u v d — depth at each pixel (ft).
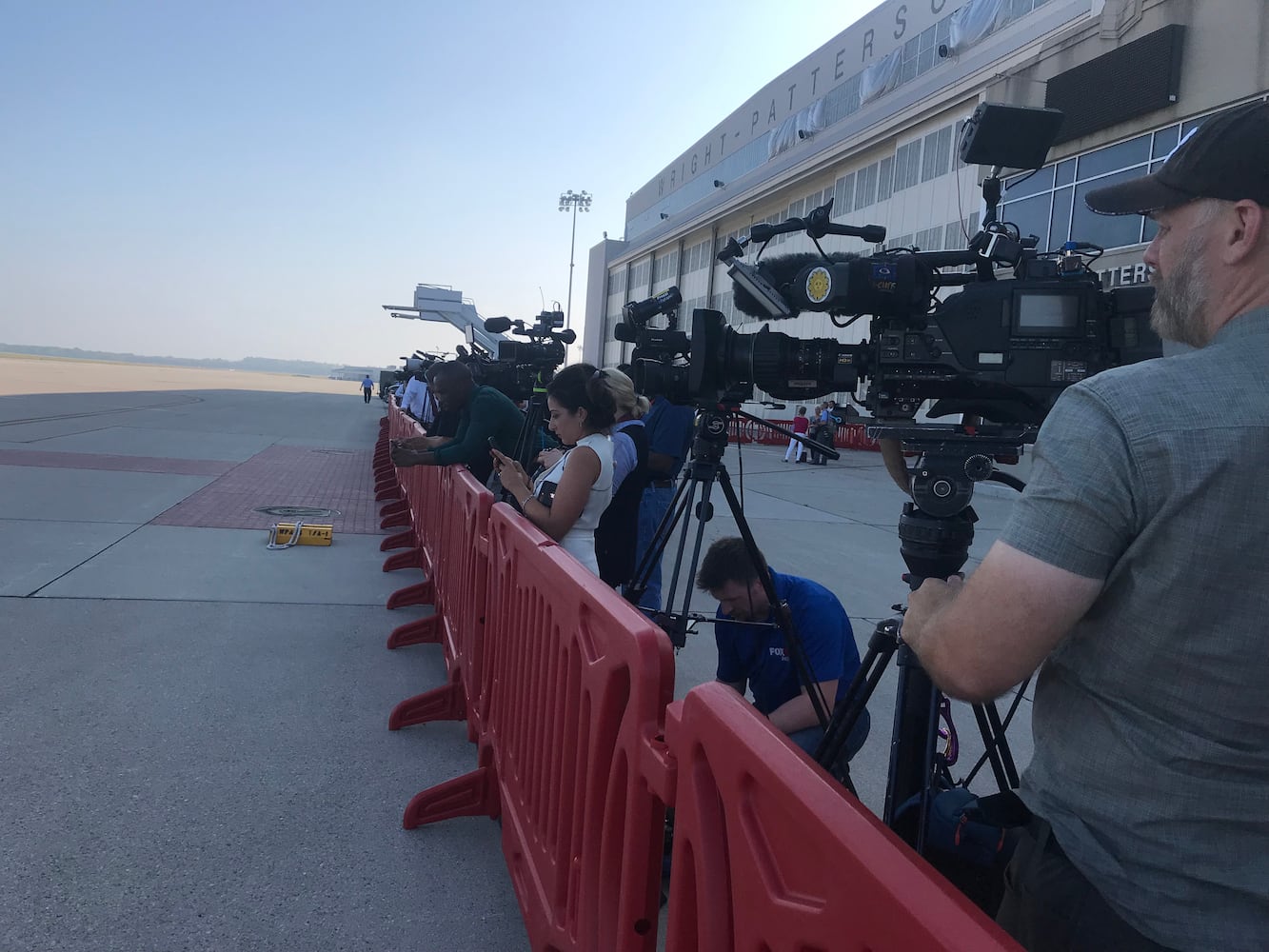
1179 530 2.97
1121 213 3.75
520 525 8.61
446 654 13.67
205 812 9.23
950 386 6.55
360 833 9.13
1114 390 3.18
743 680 9.18
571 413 10.37
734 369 7.55
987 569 3.32
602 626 5.84
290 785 9.98
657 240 140.67
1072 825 3.47
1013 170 7.08
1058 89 55.21
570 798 6.48
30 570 18.07
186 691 12.39
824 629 8.52
